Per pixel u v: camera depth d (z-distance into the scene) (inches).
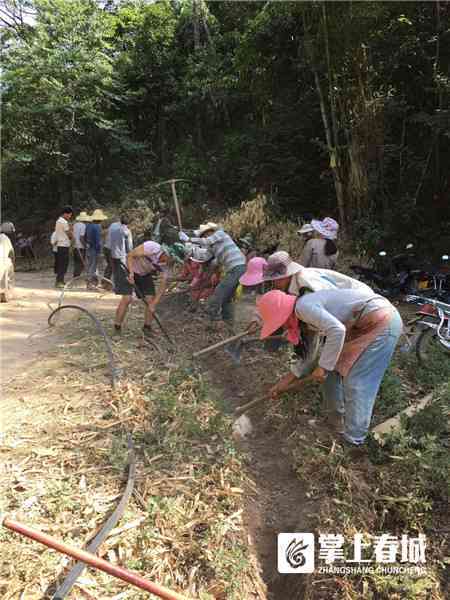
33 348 237.1
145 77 795.4
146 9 791.1
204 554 116.6
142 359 221.5
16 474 135.3
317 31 450.6
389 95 425.4
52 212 809.5
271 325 138.6
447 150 447.2
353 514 136.1
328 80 455.2
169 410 170.4
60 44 706.8
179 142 829.2
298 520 138.3
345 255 418.9
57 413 169.0
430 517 136.9
